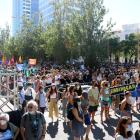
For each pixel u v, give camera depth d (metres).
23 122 3.40
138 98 7.72
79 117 4.09
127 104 5.40
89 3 27.86
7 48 55.88
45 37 35.03
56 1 35.06
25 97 6.27
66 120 6.66
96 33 27.67
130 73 17.64
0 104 4.36
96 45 27.64
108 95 6.30
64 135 5.36
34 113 3.41
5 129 3.18
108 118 6.94
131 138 3.38
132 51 52.06
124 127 3.33
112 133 5.46
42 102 6.36
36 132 3.32
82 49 27.67
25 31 49.12
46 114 7.63
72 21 29.31
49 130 5.75
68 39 30.72
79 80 14.31
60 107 8.66
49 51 35.03
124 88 7.84
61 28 33.38
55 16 34.06
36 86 9.10
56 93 6.65
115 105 7.41
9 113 3.71
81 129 4.18
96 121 6.57
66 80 12.89
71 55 33.66
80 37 27.30
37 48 42.03
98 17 27.78
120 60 75.19
